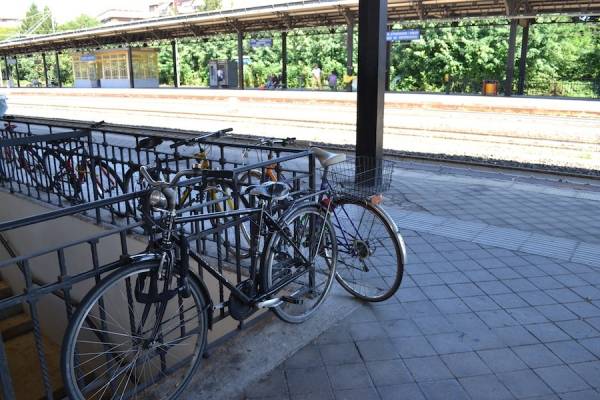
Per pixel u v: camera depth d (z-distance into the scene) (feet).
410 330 10.02
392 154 34.09
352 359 9.05
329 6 51.60
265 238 9.60
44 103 97.55
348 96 52.21
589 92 75.66
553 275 12.61
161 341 8.14
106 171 19.12
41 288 6.63
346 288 11.60
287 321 10.09
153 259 7.36
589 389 8.17
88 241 7.20
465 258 13.79
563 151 34.27
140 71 92.12
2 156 23.02
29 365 18.92
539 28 80.79
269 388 8.28
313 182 11.45
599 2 43.45
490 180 25.09
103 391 8.41
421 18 51.78
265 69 105.50
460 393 8.10
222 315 9.81
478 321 10.34
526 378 8.46
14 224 6.54
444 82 87.81
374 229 11.10
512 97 44.47
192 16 63.26
